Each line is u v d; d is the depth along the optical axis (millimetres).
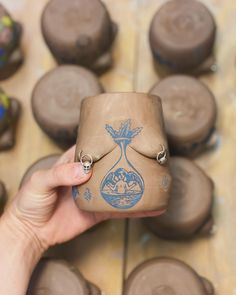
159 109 302
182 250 407
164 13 431
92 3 430
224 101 451
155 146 284
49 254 406
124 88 460
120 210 281
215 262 402
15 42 451
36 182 318
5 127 427
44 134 450
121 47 474
